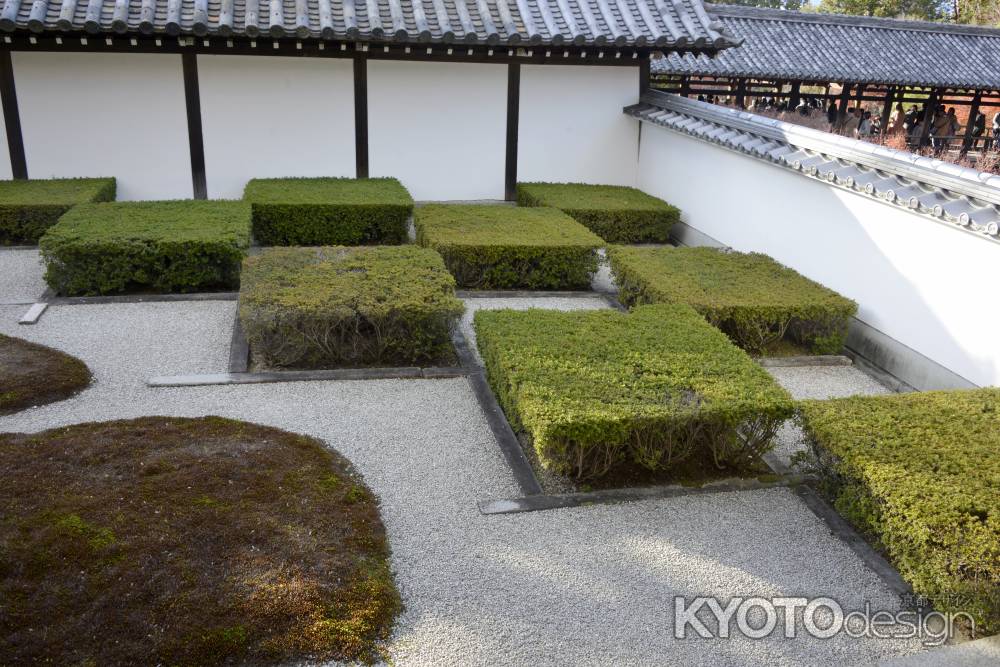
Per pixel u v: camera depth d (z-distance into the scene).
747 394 5.18
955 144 20.84
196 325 7.45
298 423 5.73
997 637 3.89
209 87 11.24
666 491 5.03
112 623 3.56
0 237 9.78
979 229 6.03
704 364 5.66
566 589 4.10
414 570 4.19
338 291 6.86
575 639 3.76
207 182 11.71
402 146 12.18
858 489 4.57
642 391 5.19
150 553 4.03
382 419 5.86
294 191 10.83
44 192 10.19
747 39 17.98
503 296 8.90
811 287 7.84
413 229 11.29
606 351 5.85
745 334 7.42
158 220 8.85
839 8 33.31
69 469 4.80
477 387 6.44
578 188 12.49
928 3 33.25
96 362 6.57
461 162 12.49
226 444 5.23
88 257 7.93
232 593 3.79
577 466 5.13
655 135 12.48
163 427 5.43
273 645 3.54
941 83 17.72
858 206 7.69
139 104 11.12
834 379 7.16
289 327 6.46
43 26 9.77
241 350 6.88
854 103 25.73
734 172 10.15
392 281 7.22
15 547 4.00
